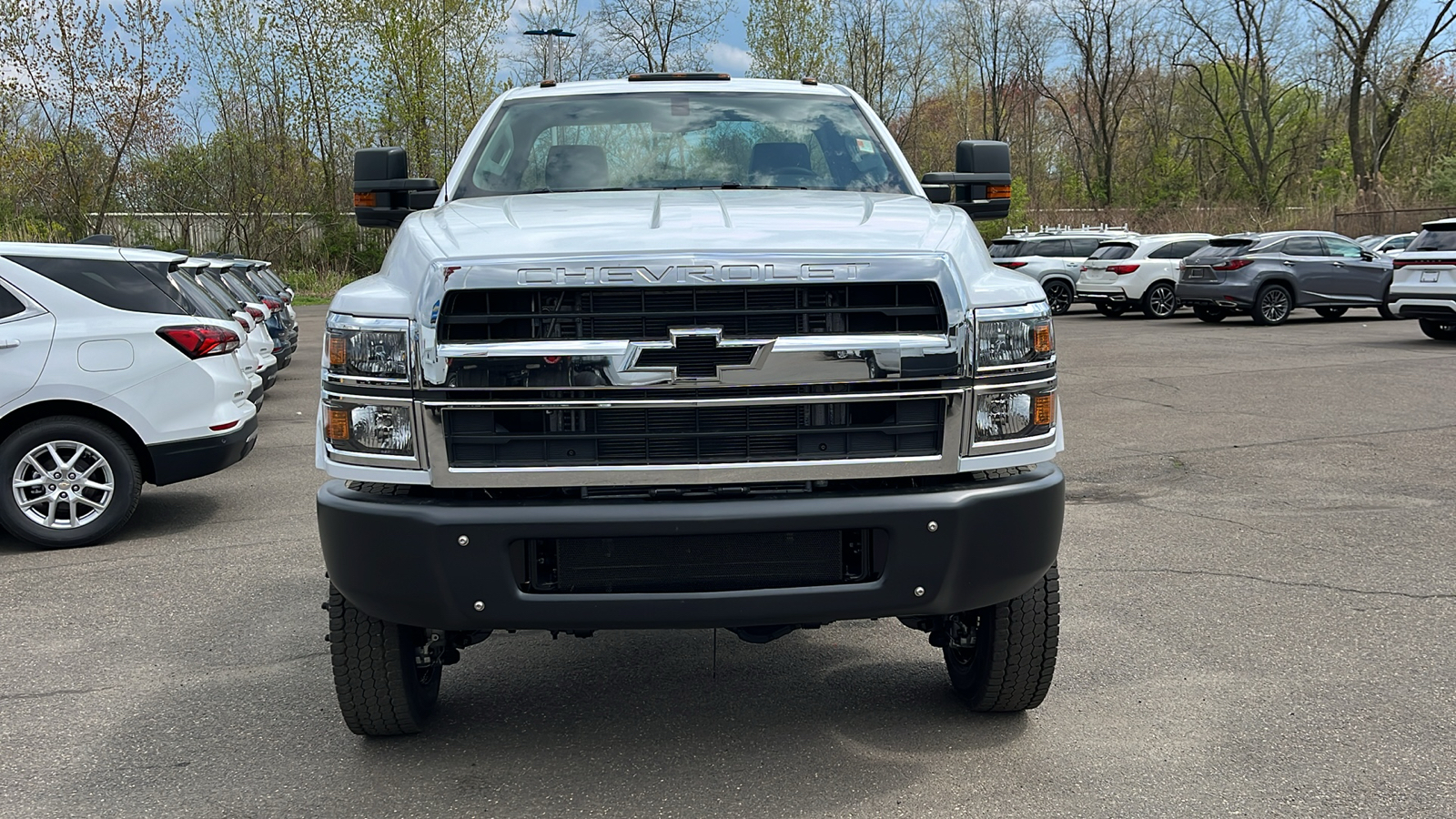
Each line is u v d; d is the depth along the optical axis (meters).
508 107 5.04
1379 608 5.09
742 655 4.70
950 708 4.05
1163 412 11.05
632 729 3.92
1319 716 3.90
